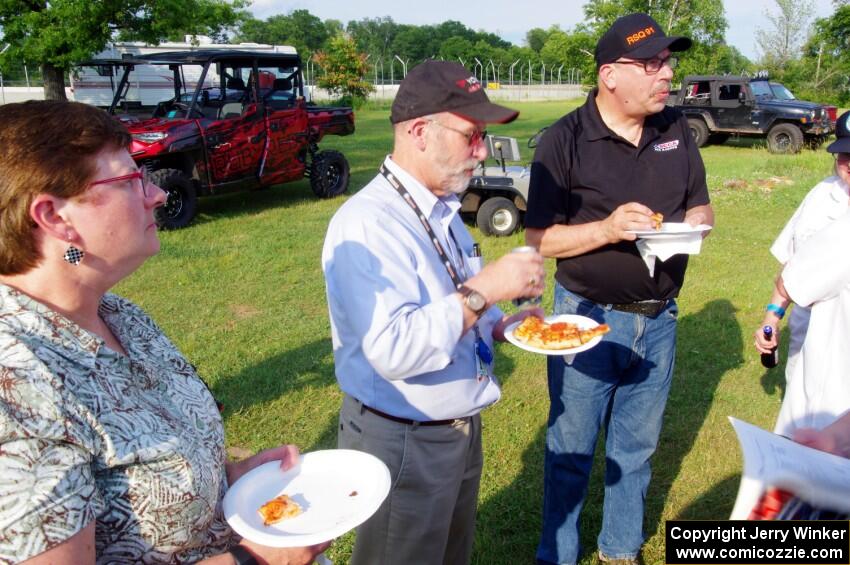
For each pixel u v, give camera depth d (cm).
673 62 268
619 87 252
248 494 155
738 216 1029
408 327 172
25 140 117
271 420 416
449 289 197
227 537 152
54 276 125
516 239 865
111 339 142
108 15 1470
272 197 1209
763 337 303
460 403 200
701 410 434
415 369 174
